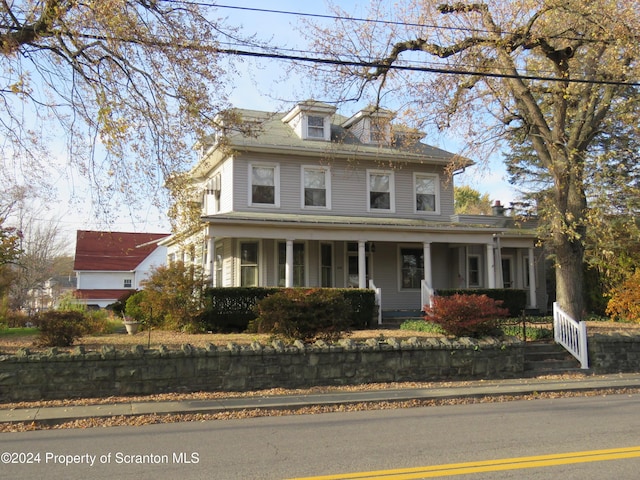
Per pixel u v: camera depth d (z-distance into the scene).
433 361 12.05
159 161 12.34
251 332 16.80
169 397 9.95
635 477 5.52
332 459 6.27
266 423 8.41
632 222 19.09
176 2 11.45
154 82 11.93
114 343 13.09
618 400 10.53
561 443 7.00
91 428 8.09
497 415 9.00
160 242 25.50
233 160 21.56
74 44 10.87
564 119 16.56
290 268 19.77
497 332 13.20
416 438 7.32
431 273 24.39
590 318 21.05
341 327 12.37
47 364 9.71
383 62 15.24
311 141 22.81
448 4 15.52
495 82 17.08
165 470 5.91
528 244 25.00
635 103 17.22
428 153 24.45
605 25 14.30
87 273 46.03
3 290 17.81
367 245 23.78
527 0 14.33
